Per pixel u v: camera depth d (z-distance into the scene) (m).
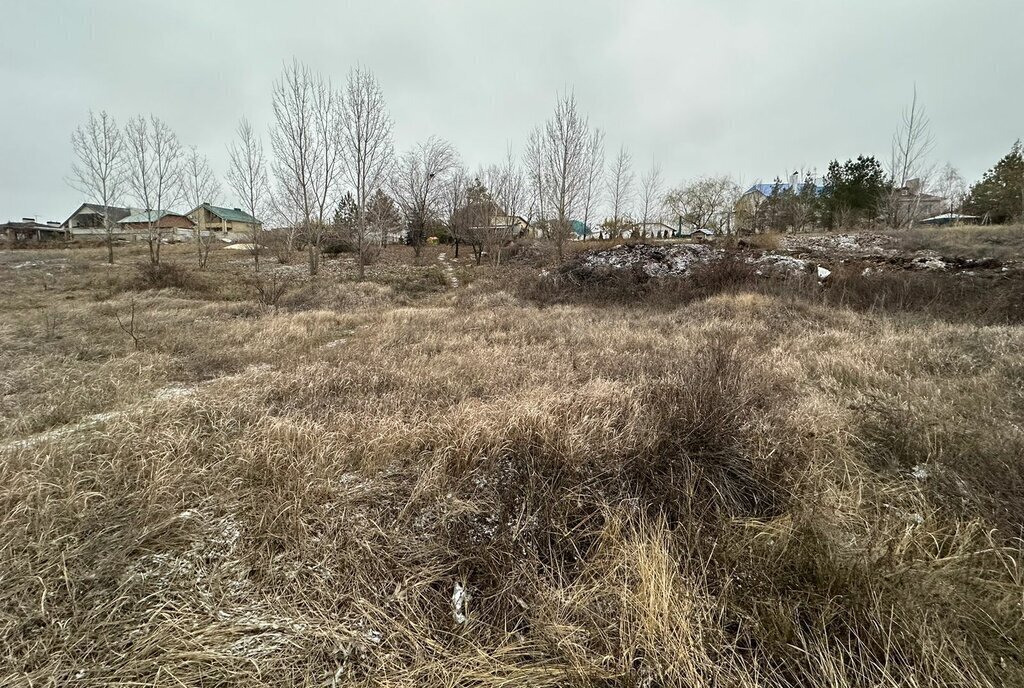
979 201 25.77
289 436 2.86
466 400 3.63
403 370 4.59
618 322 7.53
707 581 1.94
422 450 2.88
